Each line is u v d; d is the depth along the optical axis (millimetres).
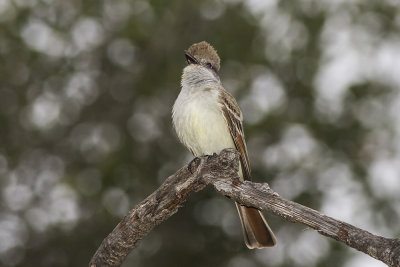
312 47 14898
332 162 14734
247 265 14273
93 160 15344
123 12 15445
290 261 13852
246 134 14742
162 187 7703
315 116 14727
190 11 15320
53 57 15414
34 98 15539
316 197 14312
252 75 15219
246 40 15164
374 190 14148
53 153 15633
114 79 15688
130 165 15008
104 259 7996
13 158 15438
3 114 15258
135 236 7809
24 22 15125
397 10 14820
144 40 15375
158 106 15523
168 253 14461
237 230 14375
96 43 15656
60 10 15328
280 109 14836
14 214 15078
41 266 14703
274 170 14586
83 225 14695
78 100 15664
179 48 15359
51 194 15391
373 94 14422
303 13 15016
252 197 7074
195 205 14570
